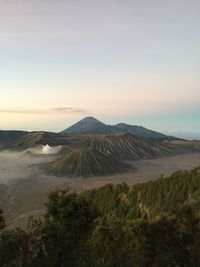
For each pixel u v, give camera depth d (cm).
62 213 3014
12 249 2430
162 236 2536
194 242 2567
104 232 2538
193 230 2694
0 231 2552
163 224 2586
